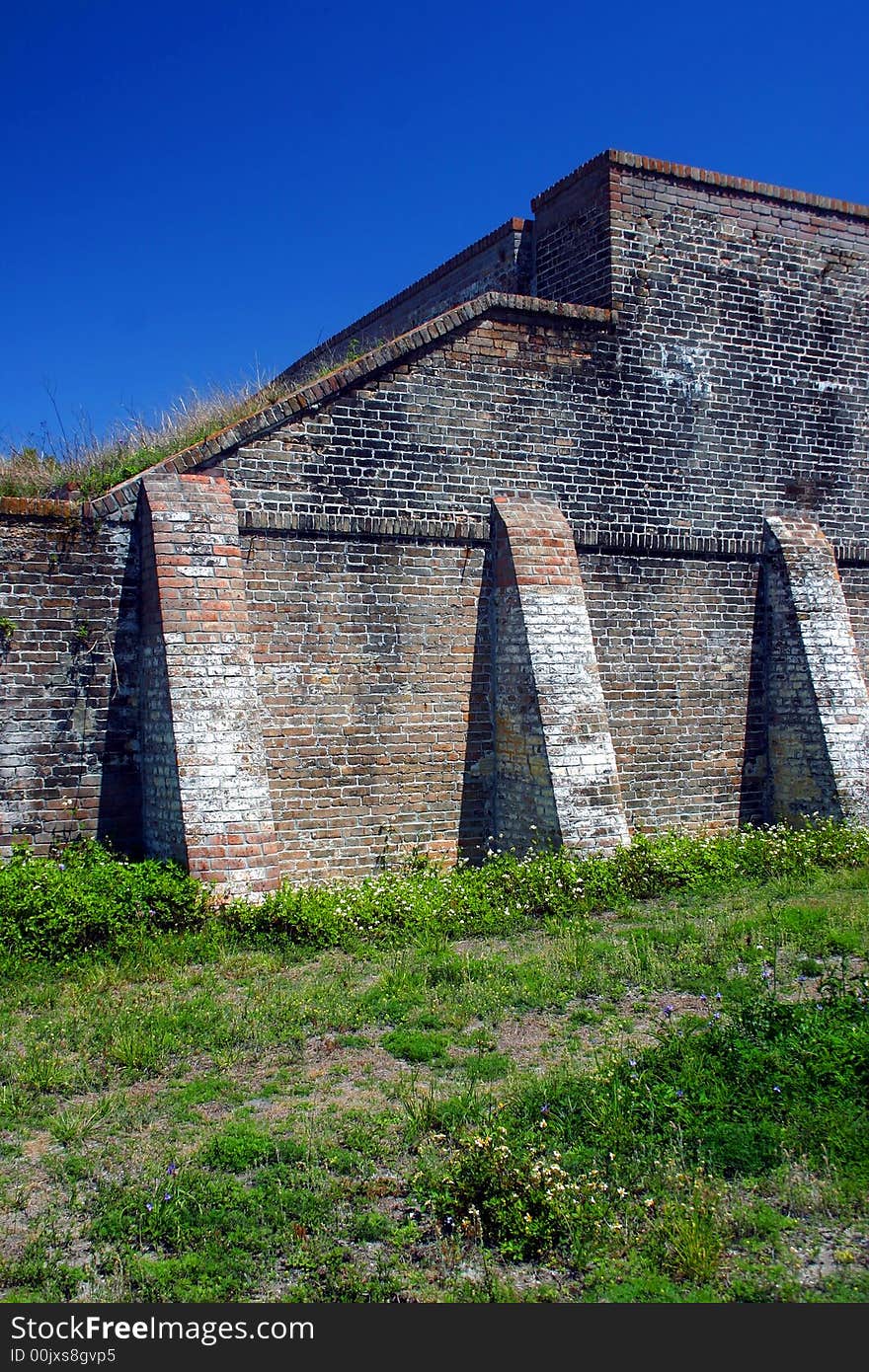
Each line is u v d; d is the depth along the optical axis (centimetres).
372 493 1161
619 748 1305
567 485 1275
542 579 1195
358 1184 517
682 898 1072
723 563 1385
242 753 1004
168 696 998
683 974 818
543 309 1255
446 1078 645
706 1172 522
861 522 1498
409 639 1180
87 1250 473
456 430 1209
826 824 1291
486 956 877
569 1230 471
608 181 1307
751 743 1401
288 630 1116
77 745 1045
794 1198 499
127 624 1070
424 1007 761
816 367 1459
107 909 891
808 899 1045
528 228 1462
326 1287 442
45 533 1037
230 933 920
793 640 1379
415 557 1186
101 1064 665
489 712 1226
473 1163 505
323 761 1131
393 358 1169
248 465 1100
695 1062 612
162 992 789
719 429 1380
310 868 1121
